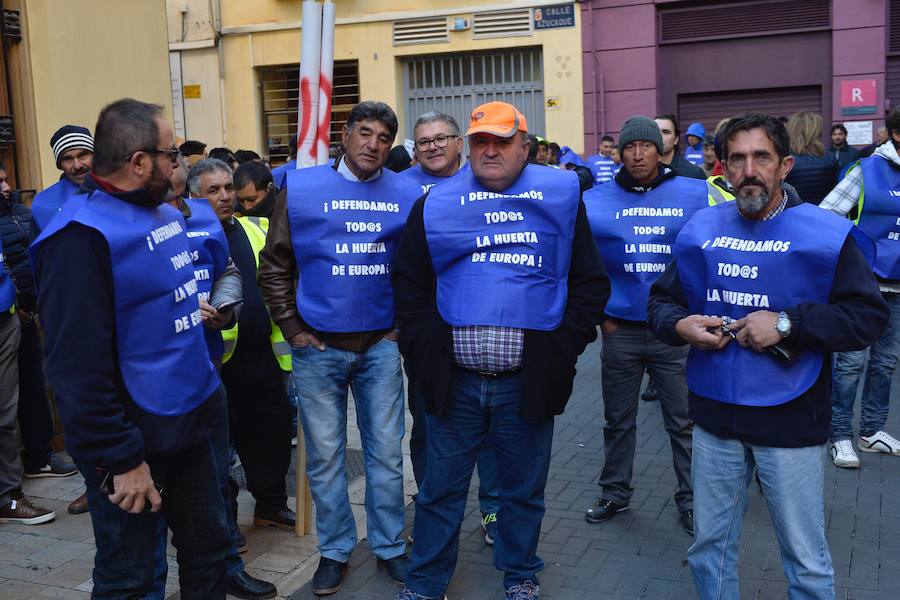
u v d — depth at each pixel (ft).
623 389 15.30
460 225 11.89
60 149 15.34
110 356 8.87
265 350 14.93
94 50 23.68
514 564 12.56
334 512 13.46
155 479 9.64
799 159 19.85
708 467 10.53
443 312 11.92
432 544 12.41
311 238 13.28
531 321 11.68
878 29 42.96
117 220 9.11
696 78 46.42
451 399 12.09
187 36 50.98
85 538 15.35
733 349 10.19
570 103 46.93
